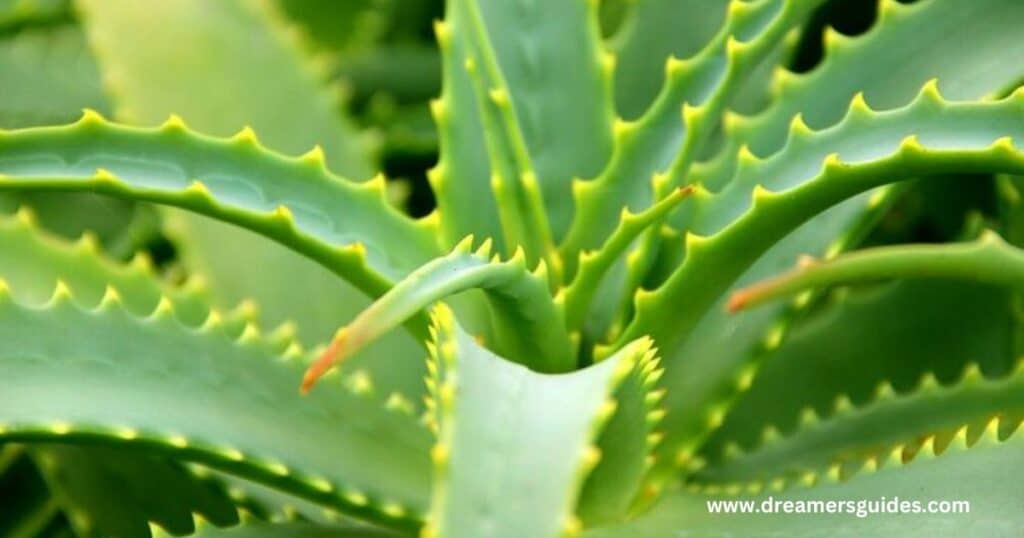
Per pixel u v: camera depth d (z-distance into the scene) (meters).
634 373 0.98
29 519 1.23
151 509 1.15
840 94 1.12
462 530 0.84
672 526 1.05
